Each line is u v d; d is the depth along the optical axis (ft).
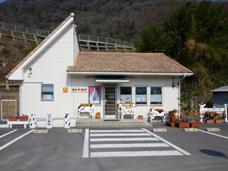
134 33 316.19
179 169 32.83
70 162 36.55
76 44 95.50
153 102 87.04
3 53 164.76
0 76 139.85
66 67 85.66
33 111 84.79
